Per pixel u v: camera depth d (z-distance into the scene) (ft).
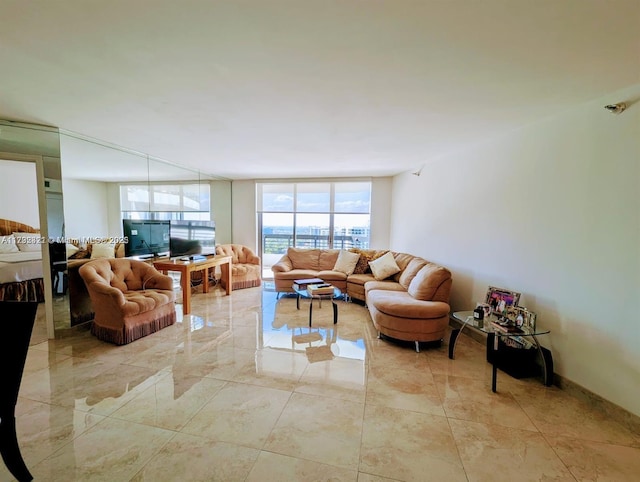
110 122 9.38
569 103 7.30
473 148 11.44
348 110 8.07
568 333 7.63
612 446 5.76
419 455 5.44
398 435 5.95
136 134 10.68
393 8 4.11
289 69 5.90
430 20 4.37
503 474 5.05
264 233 22.57
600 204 6.91
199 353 9.55
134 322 10.43
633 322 6.29
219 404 6.86
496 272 10.22
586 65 5.60
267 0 3.94
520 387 7.82
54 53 5.35
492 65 5.66
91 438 5.74
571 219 7.59
